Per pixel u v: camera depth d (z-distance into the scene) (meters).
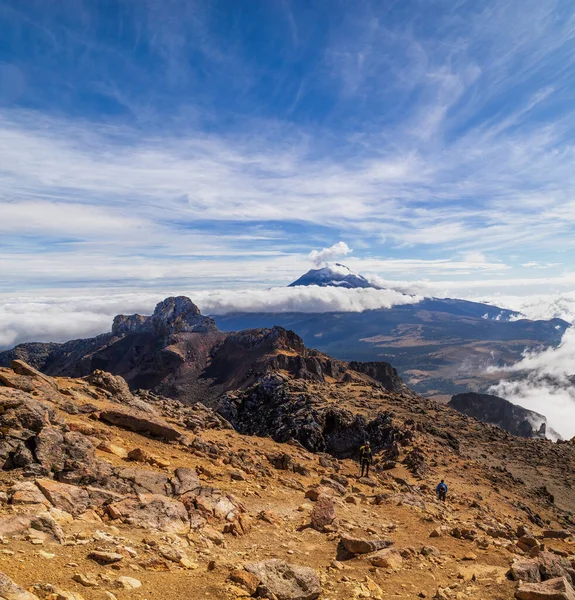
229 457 27.95
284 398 108.00
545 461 76.56
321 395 108.38
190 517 16.38
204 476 23.05
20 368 27.77
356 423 73.50
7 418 17.91
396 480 38.56
